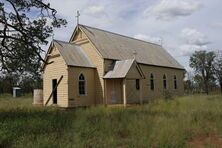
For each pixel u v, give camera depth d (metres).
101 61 31.05
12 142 10.11
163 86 41.69
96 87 31.34
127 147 10.27
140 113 18.38
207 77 63.00
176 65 45.91
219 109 20.50
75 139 10.73
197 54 63.44
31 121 13.44
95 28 35.84
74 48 32.12
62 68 29.48
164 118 15.66
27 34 18.17
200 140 11.80
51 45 30.72
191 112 18.55
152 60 40.19
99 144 10.35
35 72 19.11
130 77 29.91
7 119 14.27
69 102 28.48
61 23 19.31
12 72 18.86
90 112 18.69
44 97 31.92
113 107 23.66
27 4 18.23
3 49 18.03
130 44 39.69
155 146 10.29
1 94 64.38
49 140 10.32
